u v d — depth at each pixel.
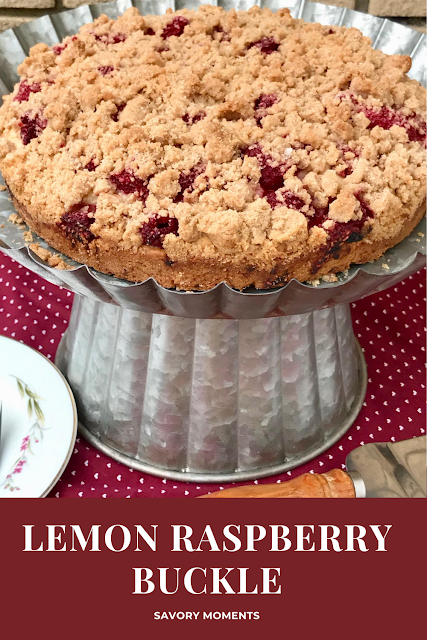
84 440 1.01
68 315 1.19
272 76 0.93
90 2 1.57
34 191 0.80
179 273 0.78
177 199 0.78
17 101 0.92
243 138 0.82
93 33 1.05
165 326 0.88
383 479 0.81
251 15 1.11
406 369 1.12
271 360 0.91
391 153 0.85
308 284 0.81
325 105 0.89
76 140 0.84
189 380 0.92
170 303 0.75
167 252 0.76
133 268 0.79
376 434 1.03
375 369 1.12
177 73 0.94
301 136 0.83
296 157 0.81
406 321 1.21
